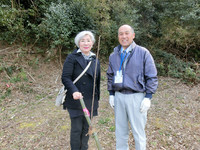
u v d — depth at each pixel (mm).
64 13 5133
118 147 2072
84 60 1942
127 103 1852
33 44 5578
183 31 6547
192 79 5762
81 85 1936
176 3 6922
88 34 1896
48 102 3969
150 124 3141
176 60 6930
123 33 1823
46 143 2559
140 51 1826
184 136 2768
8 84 4305
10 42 5309
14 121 3148
